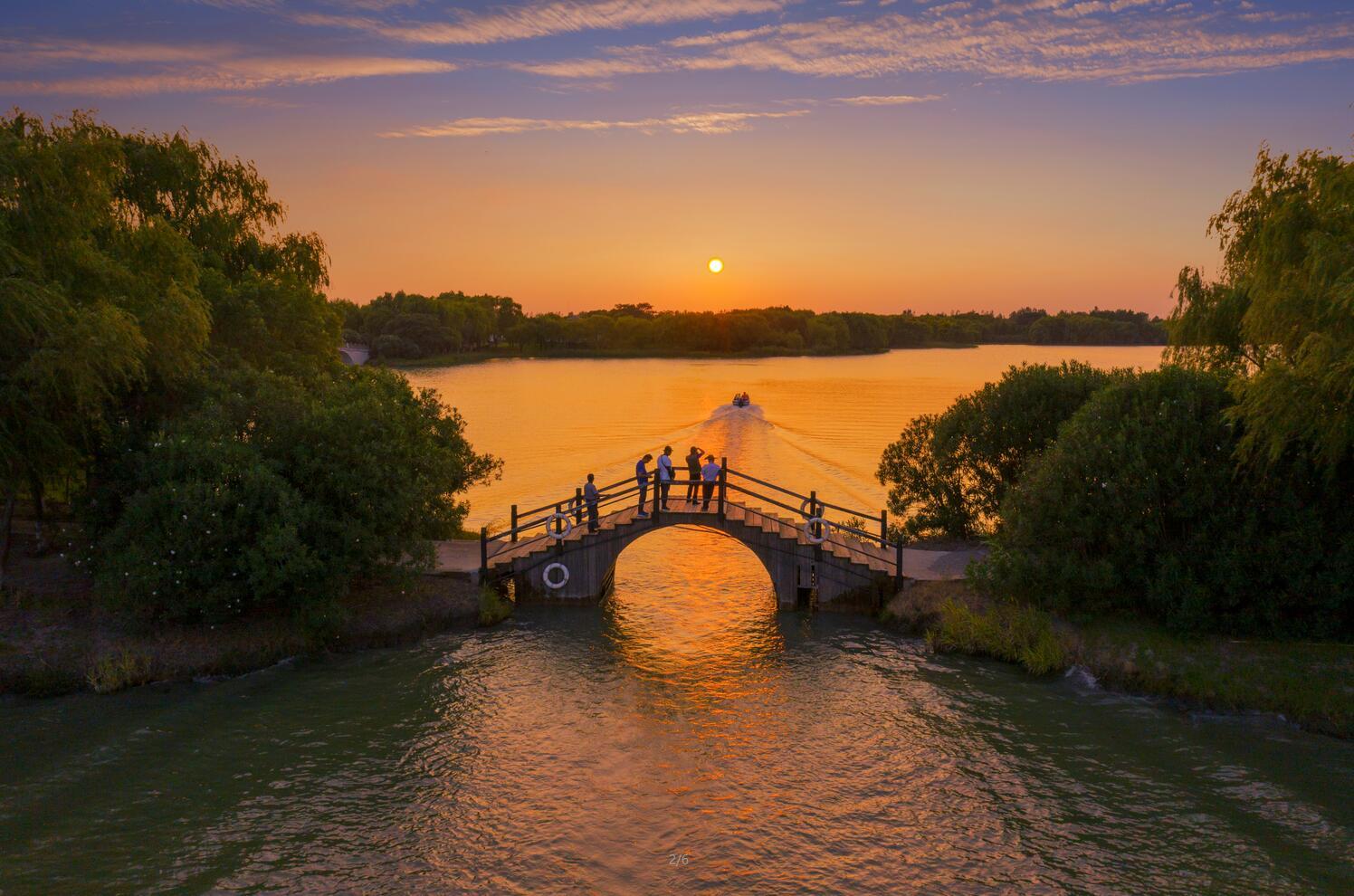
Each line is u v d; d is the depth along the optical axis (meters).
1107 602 21.69
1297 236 20.41
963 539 30.33
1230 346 26.38
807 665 21.28
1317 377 17.28
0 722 17.62
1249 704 18.30
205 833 13.77
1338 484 19.88
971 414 30.25
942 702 19.00
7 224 20.00
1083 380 28.91
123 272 22.69
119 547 20.52
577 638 23.27
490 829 13.94
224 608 20.61
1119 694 19.42
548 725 17.80
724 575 30.56
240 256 36.66
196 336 23.48
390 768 15.93
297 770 15.83
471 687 19.81
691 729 17.67
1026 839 13.70
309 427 22.38
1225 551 20.22
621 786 15.35
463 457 31.58
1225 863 13.02
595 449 60.62
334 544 21.48
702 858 13.16
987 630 21.86
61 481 23.73
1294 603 19.83
